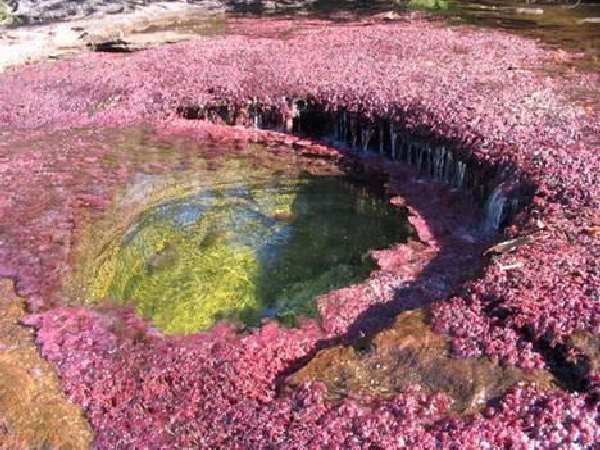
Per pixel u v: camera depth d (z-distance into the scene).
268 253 11.70
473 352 7.40
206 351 8.49
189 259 11.46
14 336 8.98
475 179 12.54
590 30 20.92
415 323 8.08
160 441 7.07
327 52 19.34
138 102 17.14
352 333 8.80
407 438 6.49
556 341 7.21
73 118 16.73
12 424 7.45
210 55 19.89
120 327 9.20
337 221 12.73
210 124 16.62
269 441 6.75
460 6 25.56
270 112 16.45
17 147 15.22
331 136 16.25
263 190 13.88
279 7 27.81
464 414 6.75
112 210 12.61
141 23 26.19
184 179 14.09
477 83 15.77
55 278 10.38
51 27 25.77
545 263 8.62
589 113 13.62
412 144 14.30
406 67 17.34
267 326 9.11
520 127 12.98
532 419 6.50
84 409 7.68
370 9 26.06
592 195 10.27
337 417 6.88
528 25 21.94
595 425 6.37
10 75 19.67
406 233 12.09
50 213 12.24
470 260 10.48
